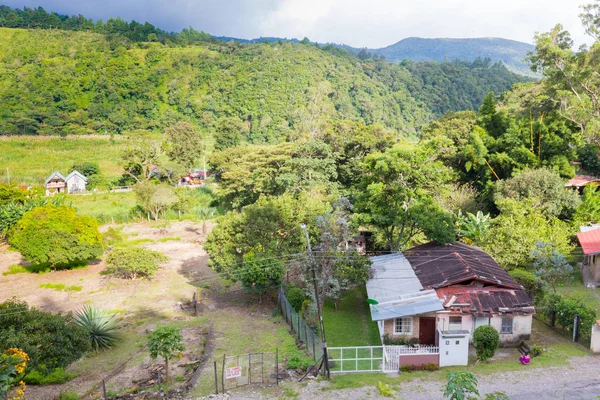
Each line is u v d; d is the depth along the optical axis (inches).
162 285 1517.0
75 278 1594.5
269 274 1246.9
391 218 1390.3
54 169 3976.4
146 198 2484.0
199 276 1609.3
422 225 1354.6
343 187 2260.1
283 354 997.2
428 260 1251.2
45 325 786.2
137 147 3378.4
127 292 1453.0
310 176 2101.4
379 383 795.4
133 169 3489.2
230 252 1379.2
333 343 1043.9
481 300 999.6
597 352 914.7
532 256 1243.2
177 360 983.6
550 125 1972.2
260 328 1162.0
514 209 1464.1
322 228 1196.5
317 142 2253.9
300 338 1069.8
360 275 1170.0
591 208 1656.0
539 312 1130.0
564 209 1702.8
